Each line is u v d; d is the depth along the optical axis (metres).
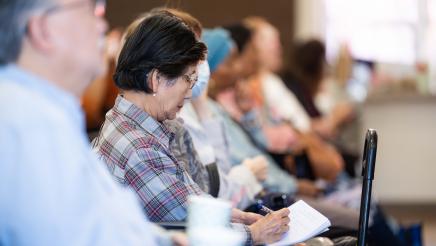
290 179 5.84
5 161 2.16
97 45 2.39
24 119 2.18
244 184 4.60
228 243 2.21
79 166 2.23
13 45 2.27
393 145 10.33
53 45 2.29
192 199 2.37
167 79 3.41
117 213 2.35
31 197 2.14
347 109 8.41
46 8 2.26
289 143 6.80
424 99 10.17
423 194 10.38
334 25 10.30
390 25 10.27
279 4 9.89
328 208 4.81
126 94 3.49
